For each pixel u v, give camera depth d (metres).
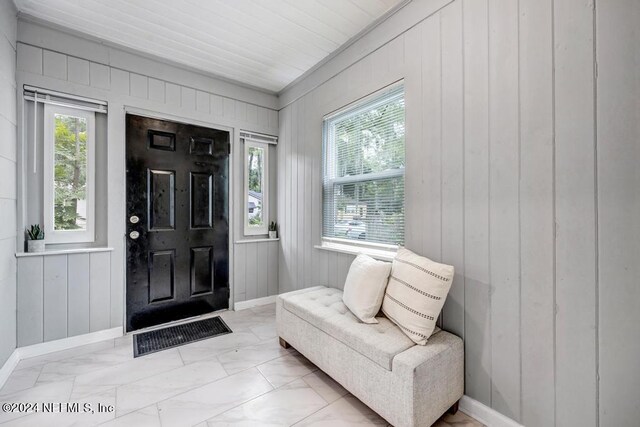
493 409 1.49
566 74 1.24
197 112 2.91
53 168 2.28
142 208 2.61
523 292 1.38
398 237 2.08
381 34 2.13
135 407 1.58
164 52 2.57
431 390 1.38
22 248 2.09
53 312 2.19
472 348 1.57
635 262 1.09
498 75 1.46
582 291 1.21
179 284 2.82
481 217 1.54
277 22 2.16
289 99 3.26
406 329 1.55
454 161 1.66
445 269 1.53
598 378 1.17
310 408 1.59
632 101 1.09
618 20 1.12
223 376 1.89
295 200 3.17
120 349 2.23
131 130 2.55
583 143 1.20
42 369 1.94
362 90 2.31
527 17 1.36
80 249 2.31
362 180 2.38
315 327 1.87
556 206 1.28
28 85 2.12
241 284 3.22
